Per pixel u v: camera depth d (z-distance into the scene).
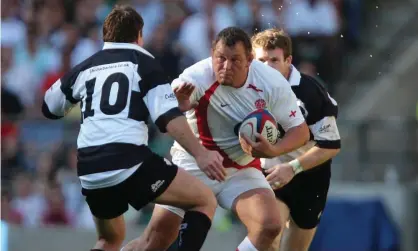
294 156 27.00
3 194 42.00
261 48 25.77
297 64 48.41
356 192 42.84
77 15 51.03
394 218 42.66
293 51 48.47
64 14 51.06
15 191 42.03
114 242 24.27
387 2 56.19
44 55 49.12
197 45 48.44
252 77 23.80
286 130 24.33
